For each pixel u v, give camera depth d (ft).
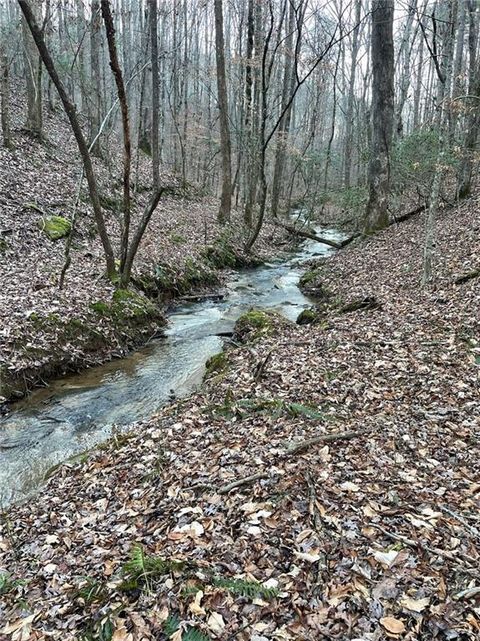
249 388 22.20
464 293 29.04
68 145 68.85
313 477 14.40
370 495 13.38
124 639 9.94
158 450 18.21
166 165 102.53
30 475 19.48
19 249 38.96
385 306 32.19
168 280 44.78
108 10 27.14
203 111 129.08
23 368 26.27
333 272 49.49
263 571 11.18
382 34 49.90
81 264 39.81
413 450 15.65
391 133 53.62
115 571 12.04
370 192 56.13
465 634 9.00
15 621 11.15
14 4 100.53
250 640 9.44
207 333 36.65
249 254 63.57
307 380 22.06
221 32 61.87
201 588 10.85
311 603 10.11
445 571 10.50
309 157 92.27
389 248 47.88
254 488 14.34
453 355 22.07
